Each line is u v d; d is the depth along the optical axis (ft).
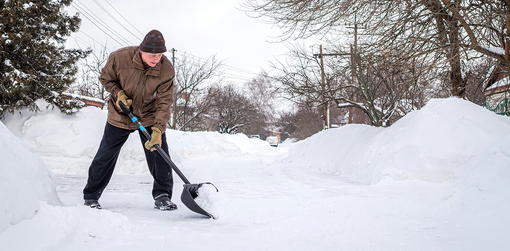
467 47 19.72
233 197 13.91
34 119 26.37
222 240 7.22
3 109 25.93
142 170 27.32
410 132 16.93
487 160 11.62
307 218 9.10
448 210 9.61
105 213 7.43
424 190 13.21
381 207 10.48
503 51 20.45
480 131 15.69
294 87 35.27
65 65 31.99
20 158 7.14
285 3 22.11
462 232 7.68
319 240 7.43
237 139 64.39
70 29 33.73
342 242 7.28
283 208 10.97
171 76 11.26
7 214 5.79
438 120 16.60
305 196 13.70
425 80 22.75
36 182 7.32
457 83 24.21
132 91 11.03
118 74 10.85
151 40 10.28
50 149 24.80
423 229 8.13
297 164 30.78
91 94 77.20
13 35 26.81
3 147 6.84
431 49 19.61
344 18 21.83
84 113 27.68
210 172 26.96
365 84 34.27
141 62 10.69
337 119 115.14
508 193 8.73
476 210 8.85
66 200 12.57
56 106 27.48
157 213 11.00
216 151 49.21
